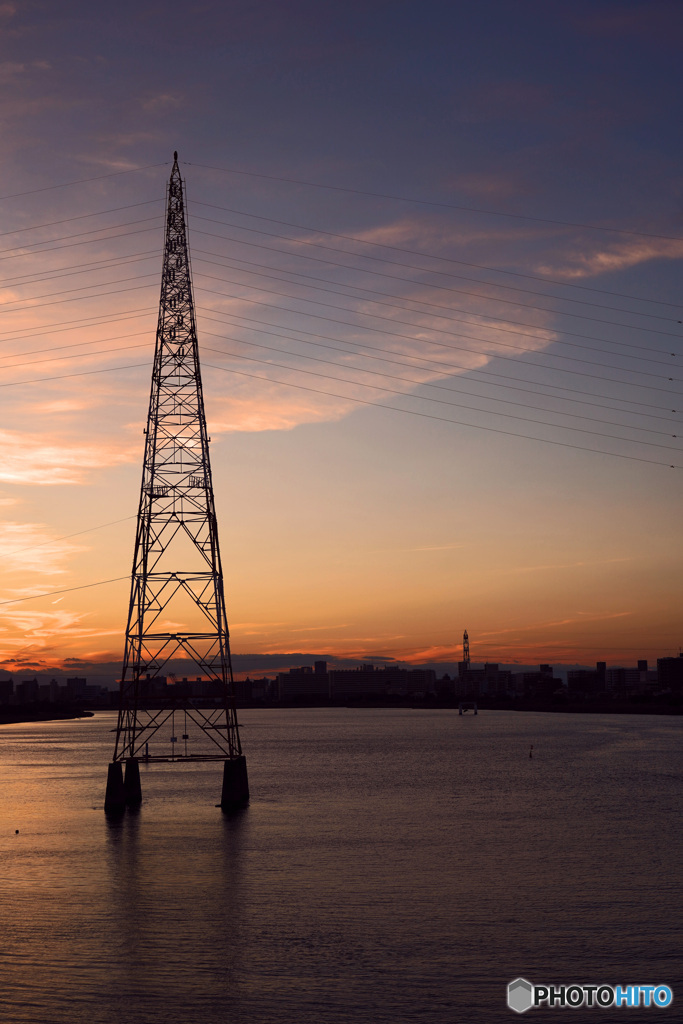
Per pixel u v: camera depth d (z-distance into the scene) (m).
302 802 94.25
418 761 155.25
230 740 86.75
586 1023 31.67
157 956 39.16
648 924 43.72
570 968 37.47
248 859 60.91
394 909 46.97
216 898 49.59
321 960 38.53
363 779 122.12
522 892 50.59
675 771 130.75
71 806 93.62
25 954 39.34
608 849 64.44
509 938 41.53
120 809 85.12
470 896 49.72
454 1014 32.66
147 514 83.06
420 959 38.66
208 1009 32.97
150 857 61.91
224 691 85.56
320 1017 32.28
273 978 36.28
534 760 154.50
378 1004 33.56
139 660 84.19
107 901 48.94
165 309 86.00
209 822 79.12
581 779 119.50
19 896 50.28
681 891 50.59
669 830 73.44
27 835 72.31
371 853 63.16
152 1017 32.19
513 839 69.19
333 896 49.94
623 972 36.94
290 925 43.84
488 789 107.62
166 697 86.31
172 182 88.25
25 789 114.62
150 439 83.88
